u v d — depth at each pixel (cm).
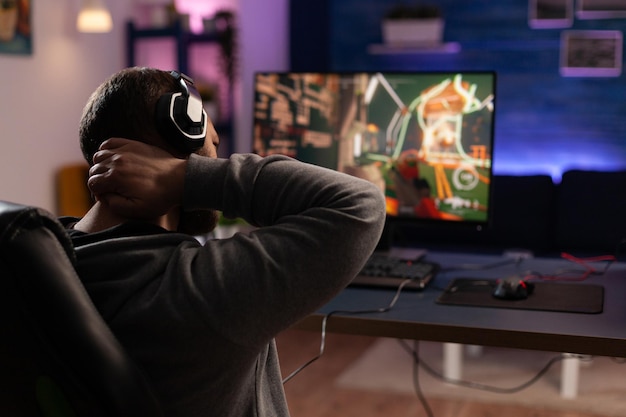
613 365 332
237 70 435
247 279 73
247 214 81
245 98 460
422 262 187
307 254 74
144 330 75
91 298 78
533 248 387
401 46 467
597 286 164
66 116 377
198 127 88
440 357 349
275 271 73
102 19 363
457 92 195
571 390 295
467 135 194
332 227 74
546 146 458
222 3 456
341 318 139
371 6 484
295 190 80
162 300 75
